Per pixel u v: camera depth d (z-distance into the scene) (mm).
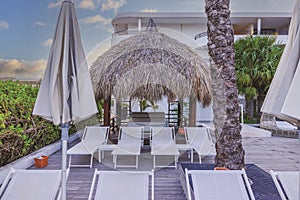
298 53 2693
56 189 3166
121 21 15375
